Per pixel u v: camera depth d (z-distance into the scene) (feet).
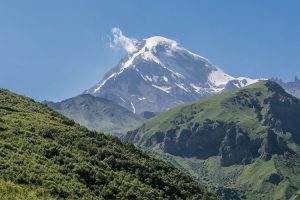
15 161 389.39
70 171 419.95
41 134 482.69
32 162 400.26
